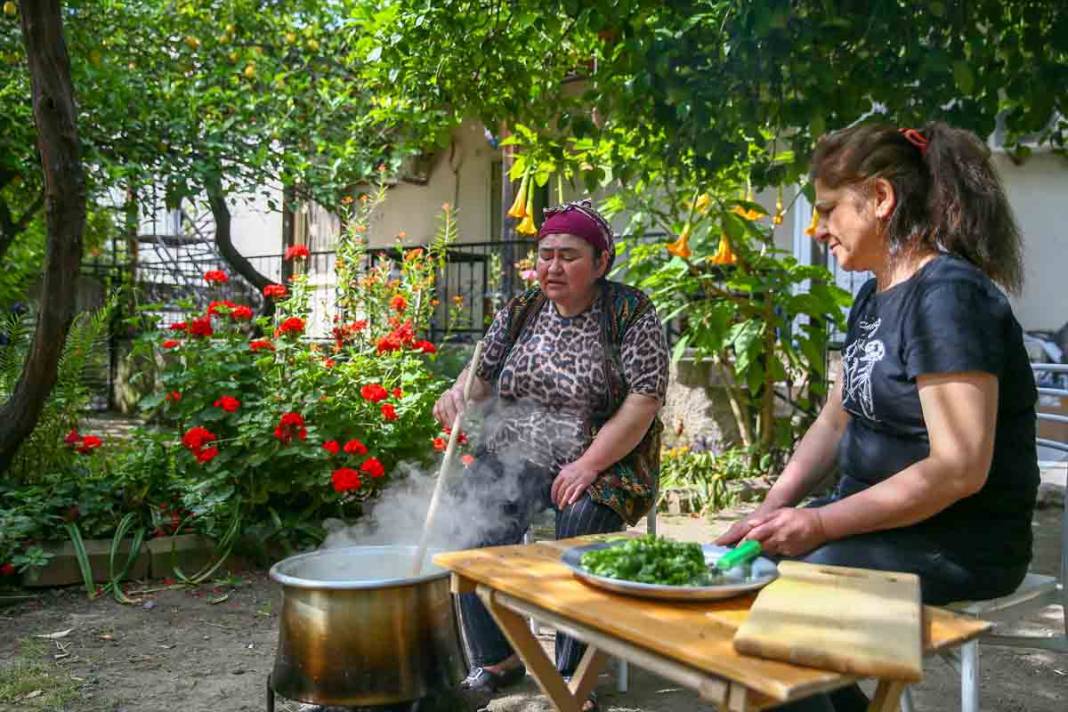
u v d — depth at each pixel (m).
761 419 6.10
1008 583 1.79
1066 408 4.03
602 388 2.67
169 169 7.61
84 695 2.69
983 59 3.90
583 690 2.01
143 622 3.38
